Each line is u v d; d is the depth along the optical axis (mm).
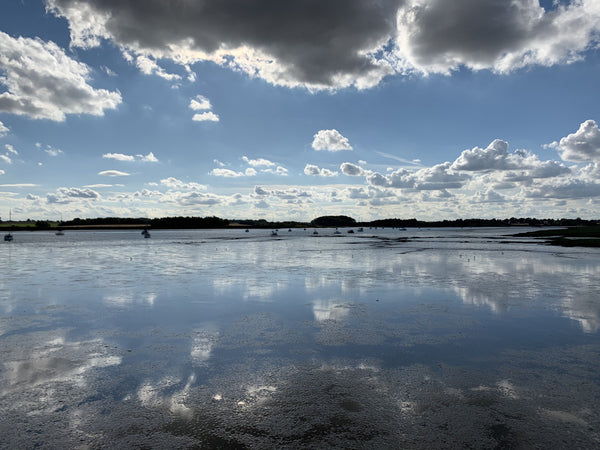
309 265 30672
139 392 7402
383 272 25750
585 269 26844
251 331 11523
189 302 15773
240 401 7008
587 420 6281
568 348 9867
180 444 5629
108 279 22547
